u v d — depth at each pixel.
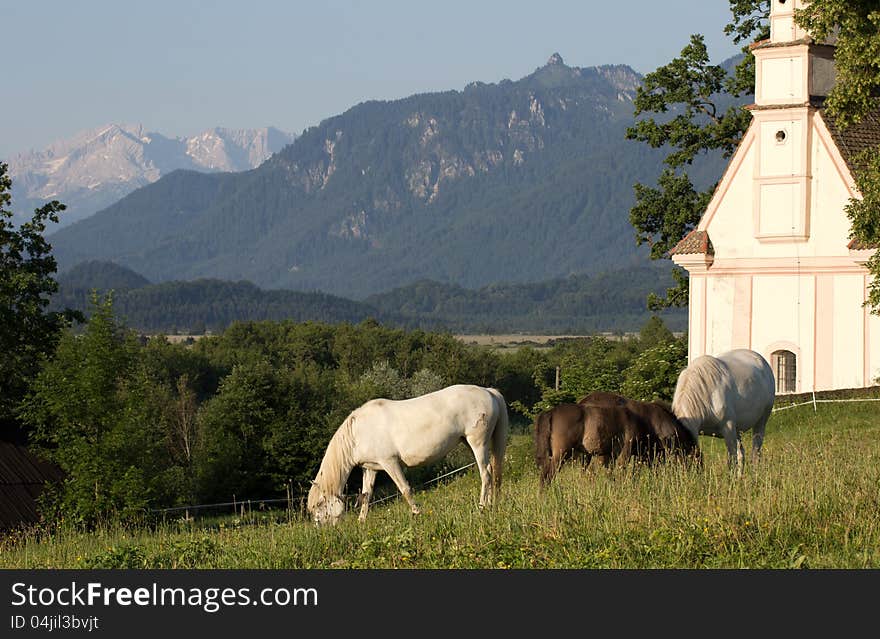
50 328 47.53
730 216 43.22
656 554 13.84
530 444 32.81
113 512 37.34
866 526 14.28
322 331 153.12
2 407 45.06
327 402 82.94
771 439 29.69
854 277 40.41
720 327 43.28
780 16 42.06
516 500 17.16
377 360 145.00
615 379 42.03
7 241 48.09
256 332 156.62
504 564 13.94
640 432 18.39
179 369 118.06
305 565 15.31
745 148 42.94
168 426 75.44
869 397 36.09
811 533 14.11
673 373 40.41
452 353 142.00
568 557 13.96
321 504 20.02
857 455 19.83
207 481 69.38
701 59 53.88
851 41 27.11
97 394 38.84
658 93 54.75
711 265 43.47
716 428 20.86
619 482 17.12
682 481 16.52
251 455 71.25
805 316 41.44
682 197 53.56
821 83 42.03
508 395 134.38
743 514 14.54
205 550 16.83
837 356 40.72
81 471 37.59
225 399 72.62
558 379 42.59
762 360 22.19
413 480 51.88
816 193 41.38
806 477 16.30
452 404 19.81
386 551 15.17
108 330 39.75
